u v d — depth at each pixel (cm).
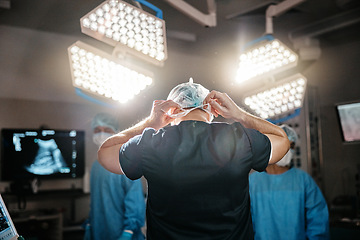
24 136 498
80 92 192
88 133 546
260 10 427
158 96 529
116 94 189
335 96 513
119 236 265
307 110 358
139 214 259
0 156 490
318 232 240
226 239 125
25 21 467
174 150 127
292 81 219
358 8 433
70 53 179
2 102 492
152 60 188
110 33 180
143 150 128
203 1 383
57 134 516
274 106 229
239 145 128
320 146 438
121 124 514
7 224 141
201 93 149
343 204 411
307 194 244
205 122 136
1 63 488
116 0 174
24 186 479
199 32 502
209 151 127
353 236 310
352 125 371
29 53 500
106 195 268
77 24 473
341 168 500
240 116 143
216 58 569
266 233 245
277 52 216
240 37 518
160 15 188
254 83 237
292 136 254
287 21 474
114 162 132
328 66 523
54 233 470
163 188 126
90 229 279
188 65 574
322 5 428
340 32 484
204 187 125
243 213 131
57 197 496
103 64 181
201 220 126
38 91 514
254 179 256
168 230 127
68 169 519
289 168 254
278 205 245
